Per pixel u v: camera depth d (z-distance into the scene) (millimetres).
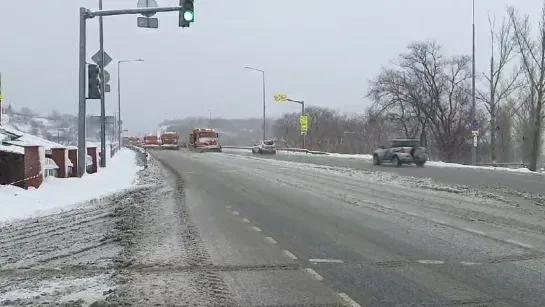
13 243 9750
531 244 9617
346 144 95500
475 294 6535
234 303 6113
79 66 21703
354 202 15797
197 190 19469
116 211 13844
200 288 6707
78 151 22297
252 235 10445
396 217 12828
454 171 30547
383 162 37219
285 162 41219
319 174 27875
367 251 9023
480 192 18531
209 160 44375
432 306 6059
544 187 20438
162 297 6301
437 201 16031
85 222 12164
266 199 16594
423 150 36375
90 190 18984
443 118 59562
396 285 6930
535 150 46344
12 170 17547
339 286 6867
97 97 21922
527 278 7281
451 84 60188
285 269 7762
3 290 6625
